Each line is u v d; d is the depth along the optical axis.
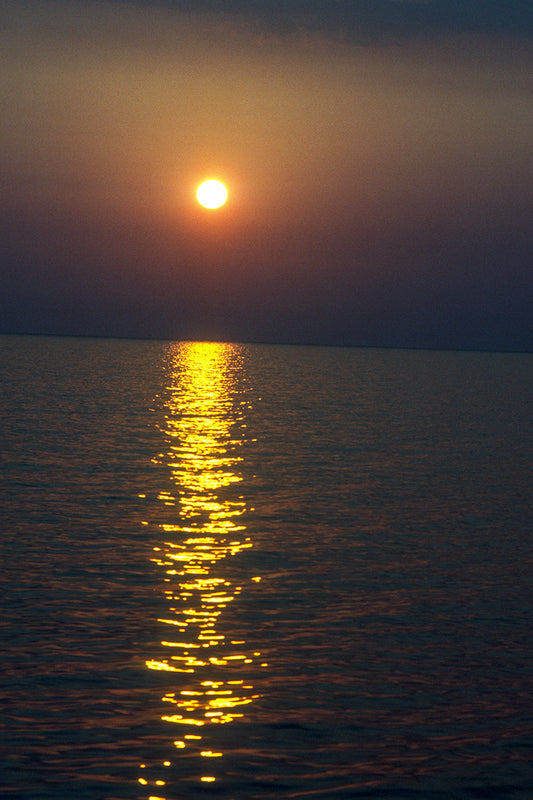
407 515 35.91
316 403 101.94
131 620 21.14
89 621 20.94
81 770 13.96
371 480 45.16
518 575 26.56
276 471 47.31
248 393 116.81
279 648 19.64
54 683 17.17
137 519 33.16
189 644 19.67
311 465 50.19
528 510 37.72
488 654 19.64
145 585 24.19
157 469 46.28
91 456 50.31
